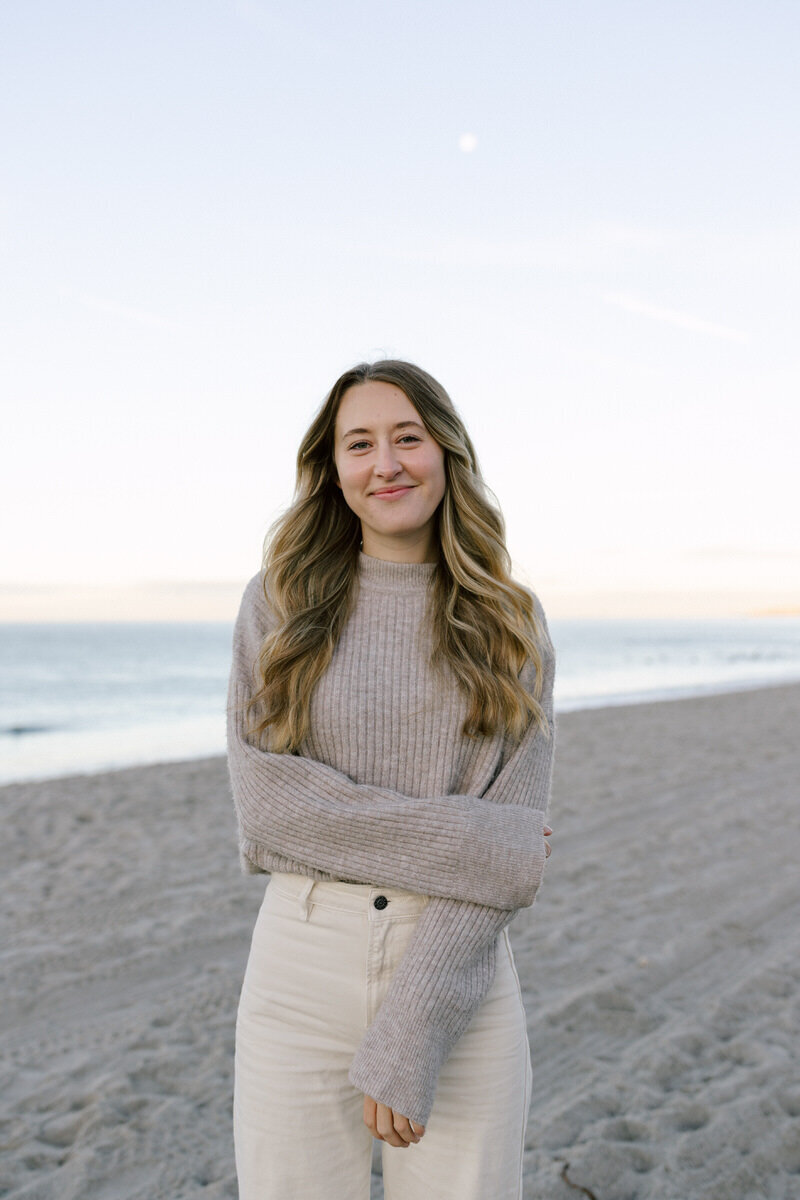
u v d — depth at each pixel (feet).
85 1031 11.42
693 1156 8.70
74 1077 10.21
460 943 4.45
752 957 14.08
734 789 28.14
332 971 4.64
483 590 4.92
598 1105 9.66
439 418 5.05
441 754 4.89
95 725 65.62
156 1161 8.55
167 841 21.52
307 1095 4.59
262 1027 4.73
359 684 4.93
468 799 4.64
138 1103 9.62
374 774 4.91
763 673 123.65
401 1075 4.23
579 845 21.16
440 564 5.24
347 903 4.68
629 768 32.32
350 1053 4.63
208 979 13.08
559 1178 8.29
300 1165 4.57
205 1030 11.43
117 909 16.29
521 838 4.63
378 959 4.59
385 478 4.94
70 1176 8.29
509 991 4.86
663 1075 10.34
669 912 16.24
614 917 15.97
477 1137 4.56
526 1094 4.83
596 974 13.35
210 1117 9.41
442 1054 4.35
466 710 4.90
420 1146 4.62
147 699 94.48
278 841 4.73
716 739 40.93
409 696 4.91
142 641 304.91
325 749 4.95
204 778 30.73
